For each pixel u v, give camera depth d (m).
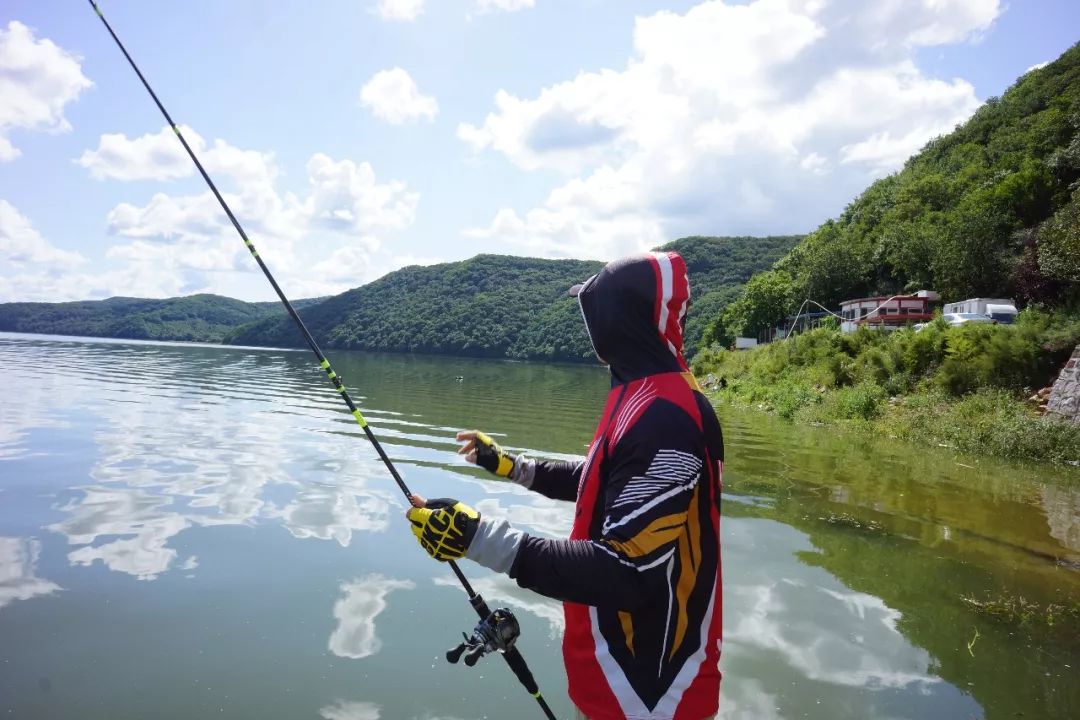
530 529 5.45
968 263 30.25
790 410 16.06
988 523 6.41
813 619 3.94
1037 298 26.09
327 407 13.89
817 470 8.77
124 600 3.95
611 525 1.36
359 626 3.68
